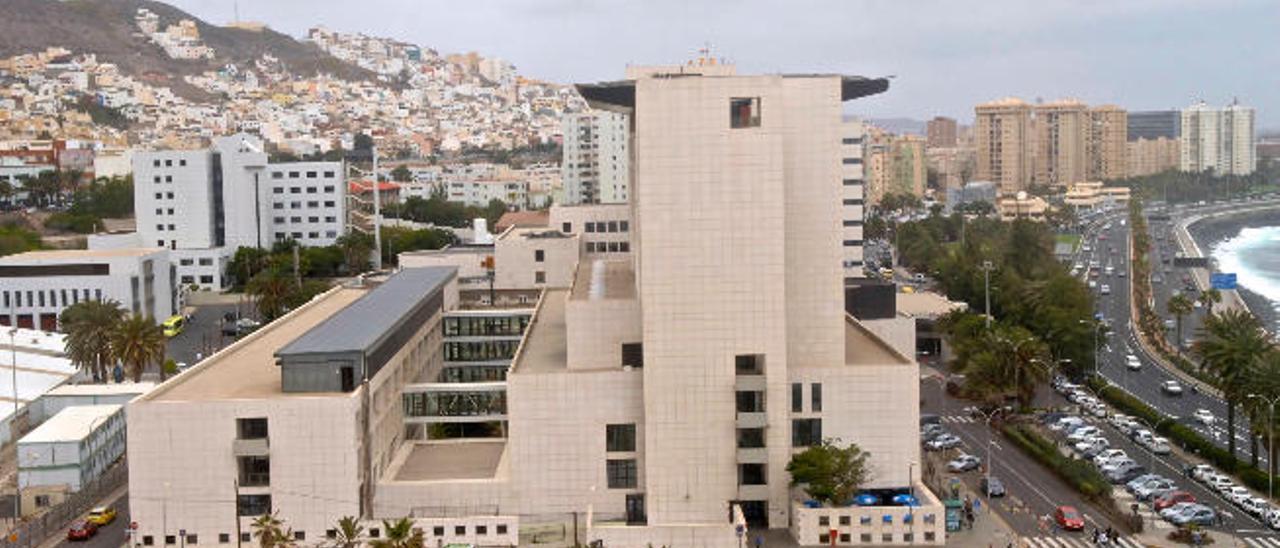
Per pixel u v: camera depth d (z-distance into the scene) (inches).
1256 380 6589.6
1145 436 7721.5
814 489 5590.6
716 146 5600.4
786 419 5753.0
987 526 5979.3
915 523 5615.2
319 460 5526.6
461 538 5693.9
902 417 5925.2
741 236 5639.8
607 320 6038.4
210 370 6363.2
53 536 6053.2
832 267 6043.3
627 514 5890.8
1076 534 5831.7
